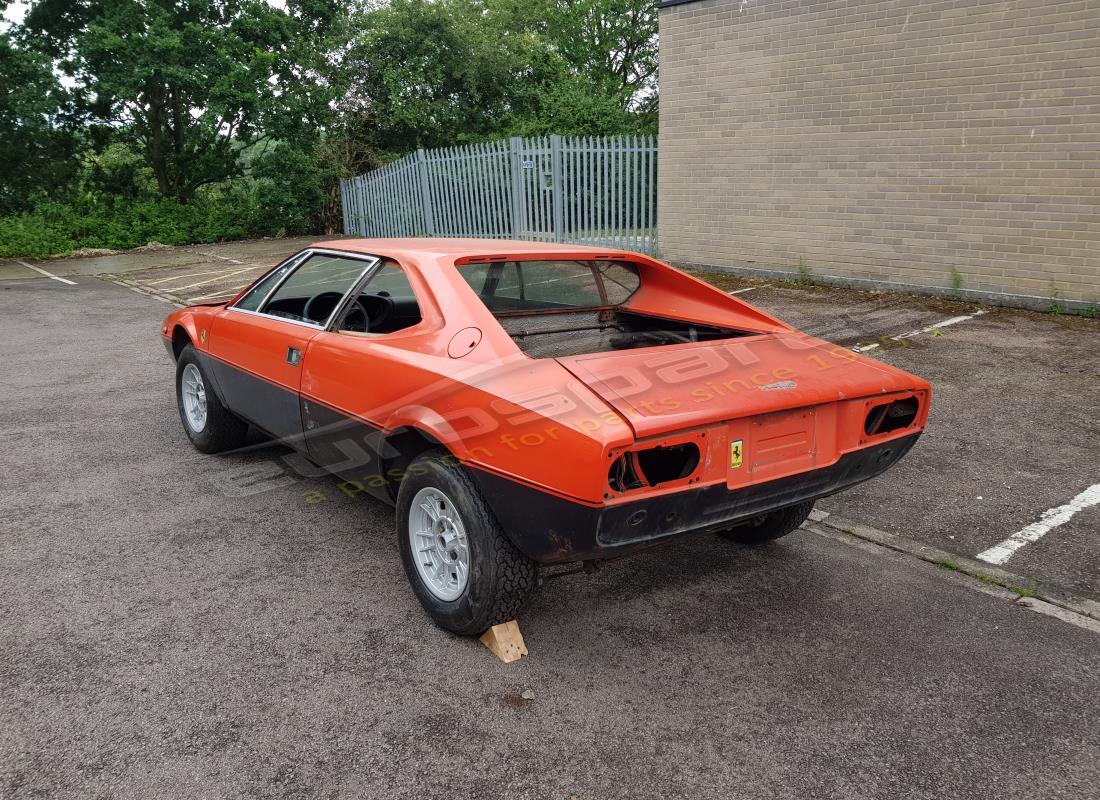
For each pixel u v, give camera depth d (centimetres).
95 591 345
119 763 242
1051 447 511
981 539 395
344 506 439
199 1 1952
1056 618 326
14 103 1833
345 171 2056
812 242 1082
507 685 282
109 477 481
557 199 1393
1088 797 230
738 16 1091
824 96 1026
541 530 266
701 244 1212
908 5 930
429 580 316
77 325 1002
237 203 2214
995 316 868
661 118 1214
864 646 307
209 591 346
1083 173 836
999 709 269
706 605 338
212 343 477
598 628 321
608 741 254
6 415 611
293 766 242
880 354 731
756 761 244
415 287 337
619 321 402
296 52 2039
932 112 934
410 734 256
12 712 265
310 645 306
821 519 423
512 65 2370
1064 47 826
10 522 416
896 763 244
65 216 1956
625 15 3145
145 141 2156
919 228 973
